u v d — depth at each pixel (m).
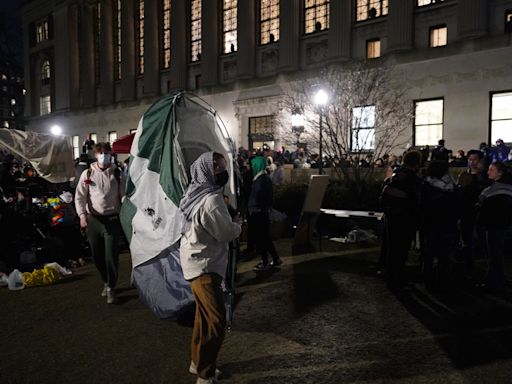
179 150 4.90
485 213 6.15
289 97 19.12
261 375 3.92
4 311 5.73
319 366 4.07
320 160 12.47
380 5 21.86
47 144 11.49
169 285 4.75
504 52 17.59
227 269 4.47
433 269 6.61
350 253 8.74
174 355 4.35
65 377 3.96
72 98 40.19
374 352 4.34
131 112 34.47
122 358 4.31
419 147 18.91
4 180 10.12
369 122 16.52
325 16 23.91
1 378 3.96
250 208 7.55
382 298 6.00
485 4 18.27
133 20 34.44
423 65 19.70
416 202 6.24
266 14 26.56
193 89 30.58
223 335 3.60
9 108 63.34
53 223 8.35
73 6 39.88
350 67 19.05
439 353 4.30
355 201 10.84
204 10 28.89
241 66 26.98
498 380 3.77
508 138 17.75
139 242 4.99
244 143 26.80
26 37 46.16
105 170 5.86
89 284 6.95
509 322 5.11
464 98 18.62
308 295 6.18
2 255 7.65
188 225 3.64
